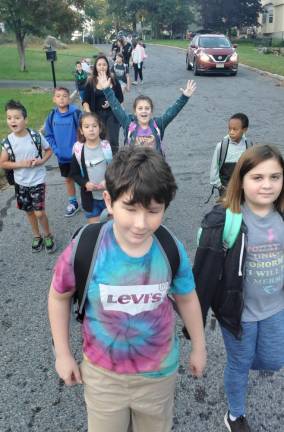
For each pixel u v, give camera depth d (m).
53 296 1.68
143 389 1.73
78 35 60.12
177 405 2.65
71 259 1.59
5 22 21.23
